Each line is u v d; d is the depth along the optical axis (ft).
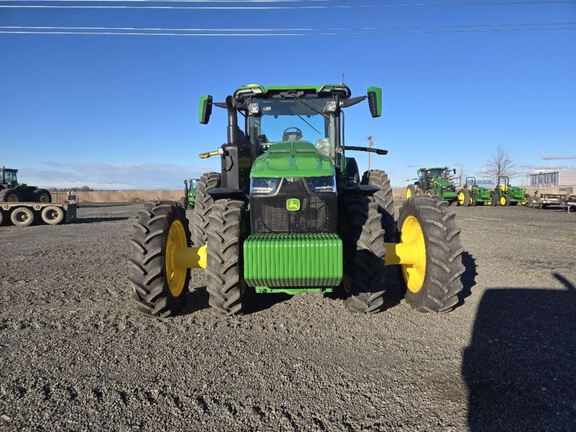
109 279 21.02
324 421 8.20
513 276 20.01
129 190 222.28
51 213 59.06
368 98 17.08
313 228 13.24
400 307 15.46
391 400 8.93
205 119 17.30
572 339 12.14
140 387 9.60
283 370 10.39
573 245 30.17
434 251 13.98
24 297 17.56
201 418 8.34
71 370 10.49
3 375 10.23
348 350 11.57
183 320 14.32
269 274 11.84
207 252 13.46
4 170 85.10
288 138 18.35
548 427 7.88
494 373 10.07
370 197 14.82
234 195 15.14
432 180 101.45
